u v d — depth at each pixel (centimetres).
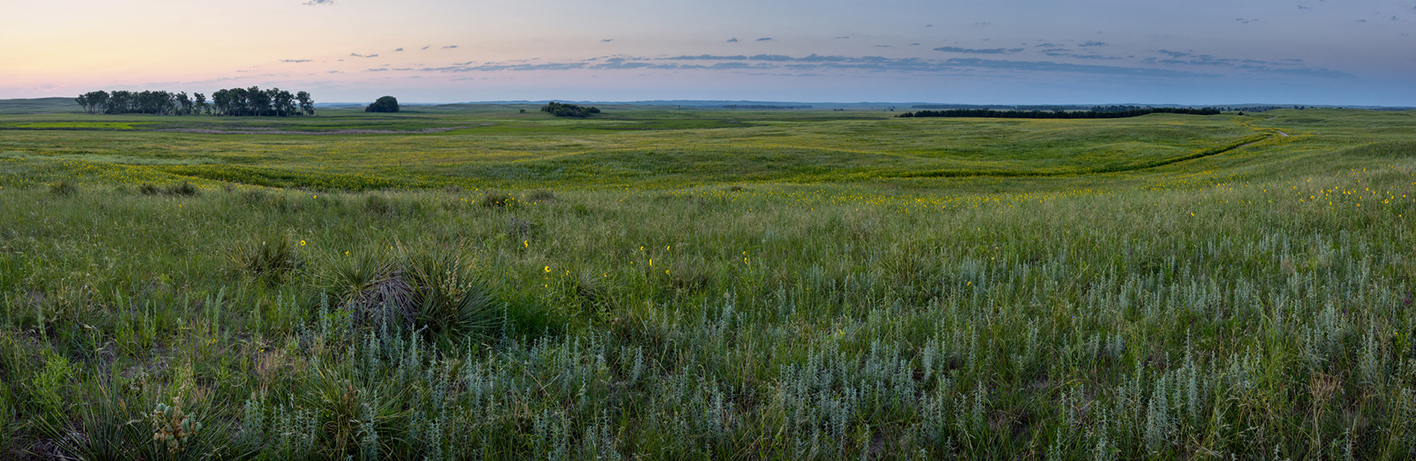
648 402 309
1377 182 1245
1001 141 6644
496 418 278
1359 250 570
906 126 9644
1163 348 358
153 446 249
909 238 718
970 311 435
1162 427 271
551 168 4209
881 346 359
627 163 4422
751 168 4319
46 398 268
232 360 326
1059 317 407
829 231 870
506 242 758
